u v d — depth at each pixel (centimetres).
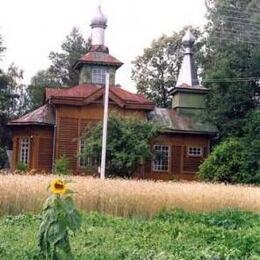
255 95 5588
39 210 2272
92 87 5150
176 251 1190
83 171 4641
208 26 5659
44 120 4794
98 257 1048
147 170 4919
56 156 4728
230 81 5425
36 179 2381
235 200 2561
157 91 7650
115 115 4556
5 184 2264
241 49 5456
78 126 4784
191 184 2812
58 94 4781
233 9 5497
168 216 2214
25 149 4875
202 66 6675
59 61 9088
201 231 1605
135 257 1070
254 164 4531
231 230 1709
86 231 1537
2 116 6662
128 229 1672
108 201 2395
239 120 5319
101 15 5391
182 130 5075
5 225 1720
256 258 1140
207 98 5597
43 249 727
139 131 4531
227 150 4594
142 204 2414
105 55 5303
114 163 4412
